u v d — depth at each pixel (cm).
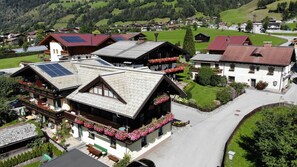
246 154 2912
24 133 2873
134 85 2633
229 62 5584
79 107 3034
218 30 13488
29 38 13950
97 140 2831
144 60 4503
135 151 2622
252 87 5406
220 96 4378
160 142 3005
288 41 10019
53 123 3341
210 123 3578
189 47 7675
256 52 5391
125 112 2347
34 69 3091
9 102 4044
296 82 5834
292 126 2508
